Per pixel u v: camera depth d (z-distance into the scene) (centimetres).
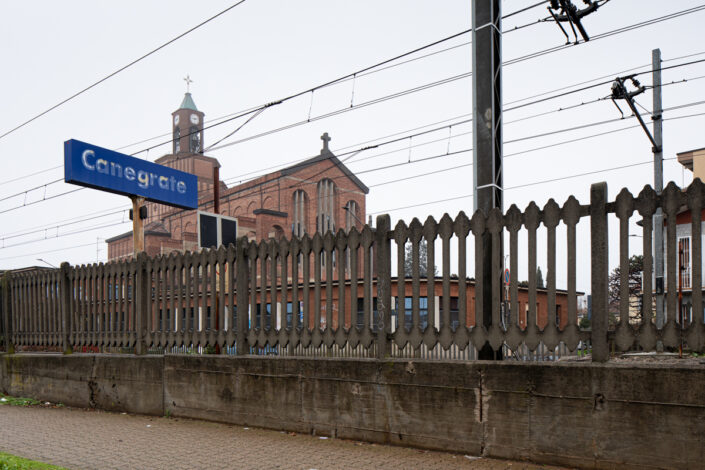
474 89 787
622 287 504
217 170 2102
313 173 5778
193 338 824
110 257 7556
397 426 609
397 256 637
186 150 8731
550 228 542
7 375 1102
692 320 467
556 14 1036
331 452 590
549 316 536
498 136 791
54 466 523
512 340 556
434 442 583
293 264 728
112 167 1508
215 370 778
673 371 462
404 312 630
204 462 565
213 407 777
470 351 711
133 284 925
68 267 1038
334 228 5878
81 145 1430
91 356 946
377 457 565
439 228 612
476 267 584
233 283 792
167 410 831
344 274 683
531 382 530
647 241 492
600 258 514
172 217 6756
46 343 1056
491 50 782
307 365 684
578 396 504
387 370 620
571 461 505
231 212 6131
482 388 557
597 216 517
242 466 546
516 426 536
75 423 795
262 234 5147
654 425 468
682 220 1847
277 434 687
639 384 477
